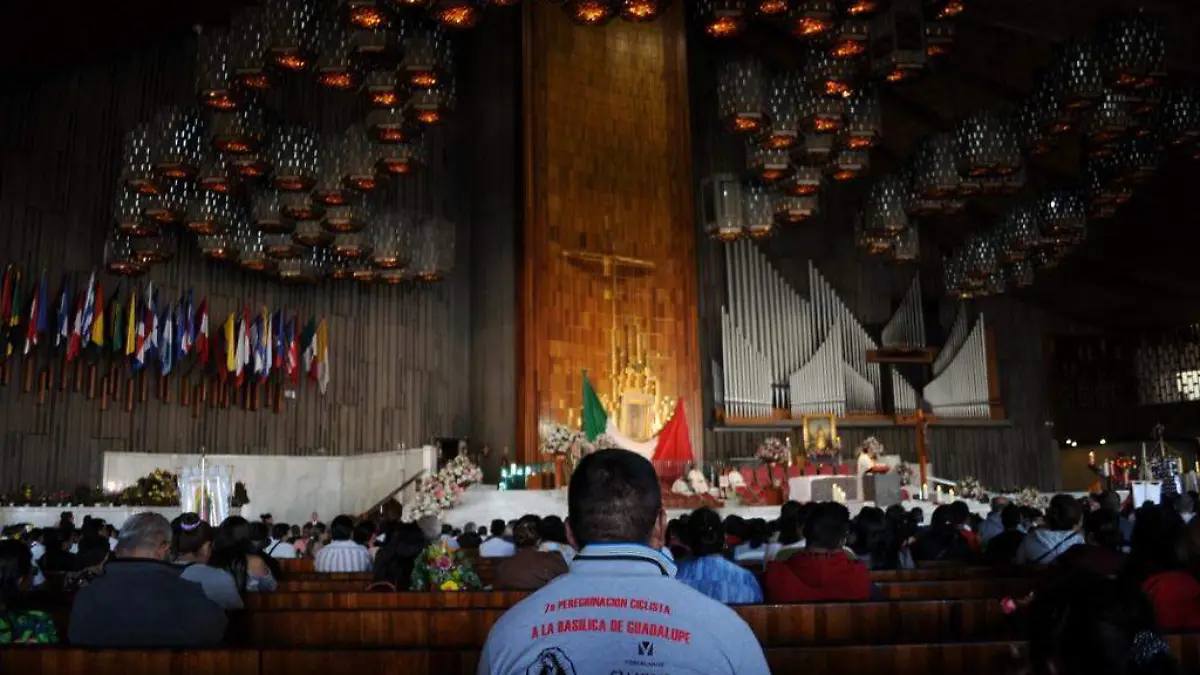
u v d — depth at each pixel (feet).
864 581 16.20
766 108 58.29
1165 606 13.35
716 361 87.71
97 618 14.03
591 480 7.57
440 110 54.75
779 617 14.74
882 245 73.26
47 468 59.21
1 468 57.11
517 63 81.87
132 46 64.64
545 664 6.77
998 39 67.97
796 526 24.76
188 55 68.08
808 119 57.26
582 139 82.94
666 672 6.75
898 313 93.81
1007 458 94.38
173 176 56.65
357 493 71.51
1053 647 7.16
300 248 67.62
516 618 7.09
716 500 67.72
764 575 19.11
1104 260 87.56
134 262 60.18
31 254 59.52
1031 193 82.33
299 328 73.41
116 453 62.03
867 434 90.74
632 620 6.93
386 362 77.05
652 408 80.64
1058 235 70.38
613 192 83.82
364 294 76.95
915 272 95.96
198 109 56.44
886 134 87.81
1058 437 96.48
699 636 6.91
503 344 79.00
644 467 7.72
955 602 14.94
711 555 16.46
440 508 59.57
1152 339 94.58
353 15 46.44
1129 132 57.21
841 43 50.47
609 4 46.75
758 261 90.58
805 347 90.27
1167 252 82.28
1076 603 7.16
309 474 71.67
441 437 79.00
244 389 69.87
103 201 63.52
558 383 77.77
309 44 49.60
